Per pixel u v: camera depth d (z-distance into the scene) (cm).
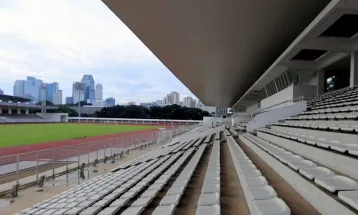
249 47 1246
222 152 889
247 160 559
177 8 809
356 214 217
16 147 1734
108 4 774
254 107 3766
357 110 662
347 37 999
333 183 281
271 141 820
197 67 1727
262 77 1712
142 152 1589
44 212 431
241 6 810
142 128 3841
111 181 632
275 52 1343
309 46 1034
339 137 500
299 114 1116
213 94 3672
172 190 426
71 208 426
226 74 2020
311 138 550
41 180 797
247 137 1012
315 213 280
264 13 864
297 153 539
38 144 1895
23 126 3881
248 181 378
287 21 933
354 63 1059
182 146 1331
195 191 436
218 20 910
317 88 1392
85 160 1116
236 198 373
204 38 1102
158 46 1214
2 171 841
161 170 659
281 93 1625
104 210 365
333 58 1233
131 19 884
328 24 814
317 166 378
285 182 406
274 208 268
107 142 1314
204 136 1883
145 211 358
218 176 485
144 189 474
